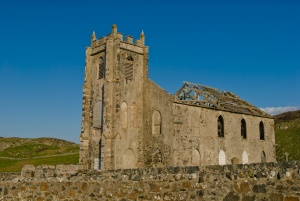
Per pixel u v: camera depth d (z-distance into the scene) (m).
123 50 54.00
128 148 52.03
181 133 49.81
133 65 55.12
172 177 13.78
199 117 52.53
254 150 59.91
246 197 11.60
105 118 51.09
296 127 99.56
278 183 10.94
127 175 15.45
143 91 55.25
